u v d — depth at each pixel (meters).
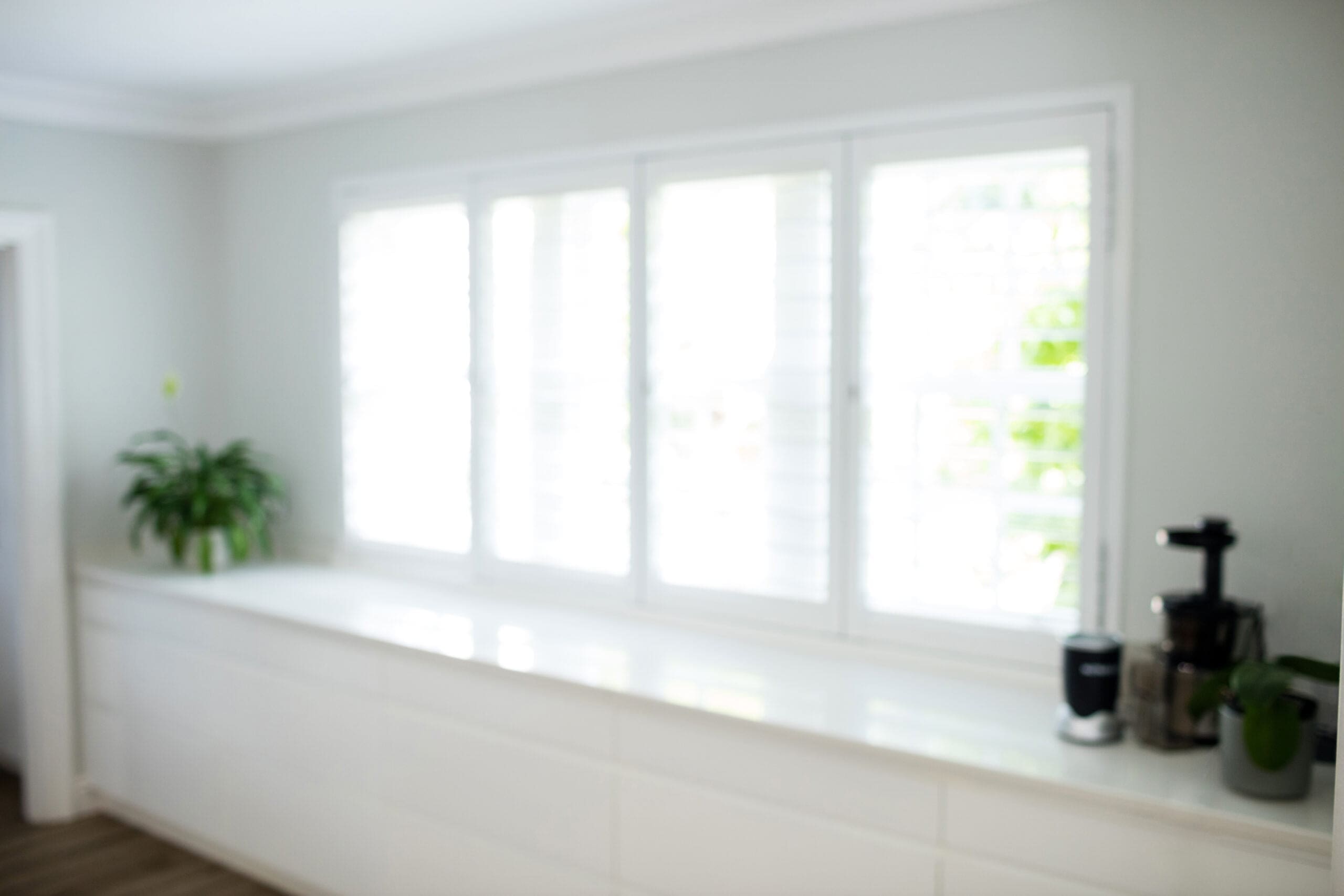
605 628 3.13
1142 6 2.34
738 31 2.86
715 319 3.00
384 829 3.07
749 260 2.93
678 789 2.49
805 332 2.86
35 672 3.86
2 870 3.52
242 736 3.43
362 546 3.88
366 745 3.09
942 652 2.70
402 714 3.00
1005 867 2.10
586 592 3.33
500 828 2.81
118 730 3.84
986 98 2.55
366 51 3.29
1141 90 2.36
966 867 2.13
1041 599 2.58
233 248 4.21
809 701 2.47
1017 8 2.49
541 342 3.37
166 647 3.64
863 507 2.79
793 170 2.83
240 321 4.21
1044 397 2.54
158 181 4.08
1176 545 2.19
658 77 3.06
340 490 3.93
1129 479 2.43
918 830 2.19
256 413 4.19
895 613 2.75
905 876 2.20
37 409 3.78
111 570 3.81
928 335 2.68
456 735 2.88
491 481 3.52
